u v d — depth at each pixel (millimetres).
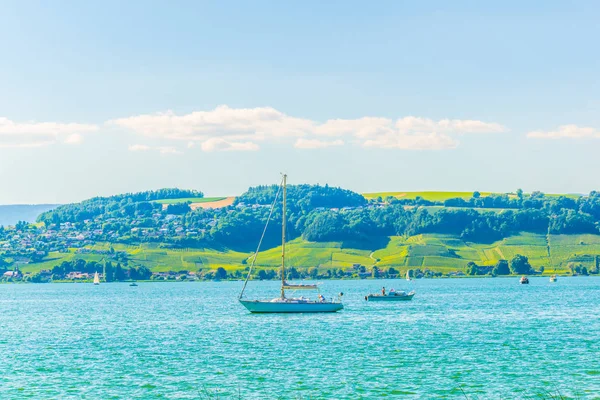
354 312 159625
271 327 126750
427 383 74250
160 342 108875
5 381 77812
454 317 146875
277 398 68688
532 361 86125
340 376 78188
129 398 69250
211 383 75500
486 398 67812
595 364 83688
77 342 111375
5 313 187750
